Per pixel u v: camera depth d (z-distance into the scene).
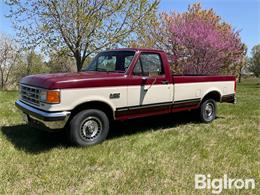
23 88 5.43
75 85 4.72
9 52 27.86
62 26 15.56
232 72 22.59
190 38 19.62
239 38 21.73
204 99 7.12
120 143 5.25
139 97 5.58
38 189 3.48
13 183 3.61
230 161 4.48
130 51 5.72
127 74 5.42
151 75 5.73
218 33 20.36
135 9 16.20
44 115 4.57
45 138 5.42
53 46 16.02
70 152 4.69
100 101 5.02
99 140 5.19
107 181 3.72
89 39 15.76
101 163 4.30
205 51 19.72
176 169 4.14
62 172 3.95
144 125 6.75
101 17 15.68
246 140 5.61
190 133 6.10
